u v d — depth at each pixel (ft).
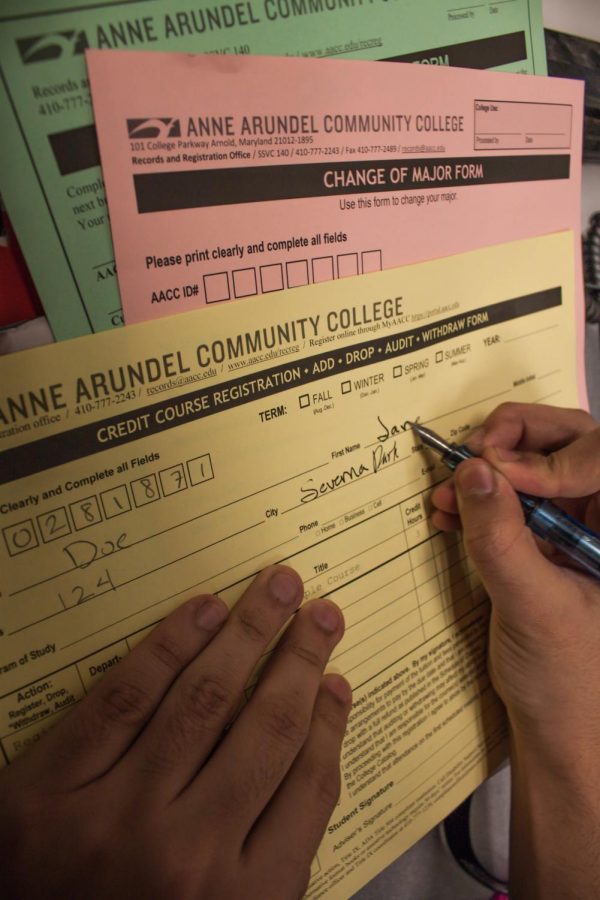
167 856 0.71
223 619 0.80
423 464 1.04
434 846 1.32
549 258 1.13
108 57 0.63
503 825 1.46
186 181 0.71
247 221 0.76
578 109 1.09
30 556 0.69
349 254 0.87
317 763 0.86
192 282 0.74
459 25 0.91
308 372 0.86
